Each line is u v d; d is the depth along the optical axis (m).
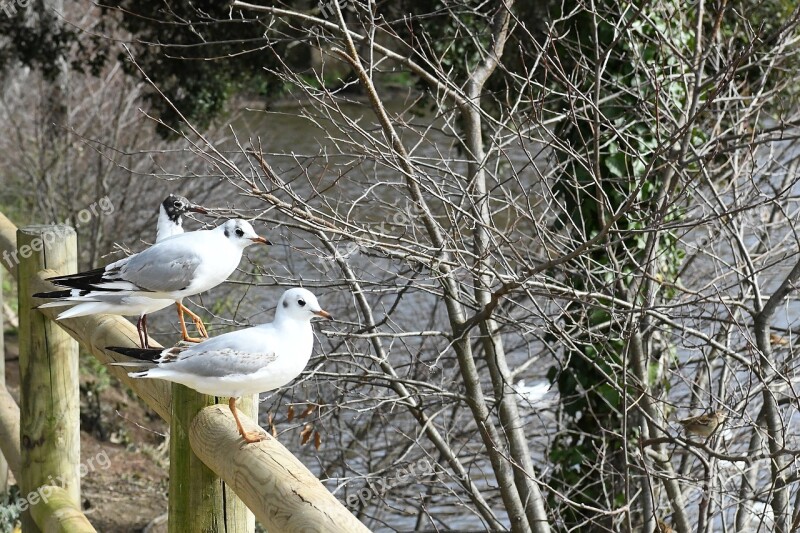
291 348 4.61
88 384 17.27
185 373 4.41
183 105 16.12
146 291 5.83
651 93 9.77
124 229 18.86
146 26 15.52
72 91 20.58
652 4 10.53
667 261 11.26
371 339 10.52
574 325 8.70
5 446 7.58
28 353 6.64
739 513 9.53
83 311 5.79
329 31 9.96
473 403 9.57
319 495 3.62
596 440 10.78
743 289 10.48
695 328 9.88
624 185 10.31
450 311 9.52
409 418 13.72
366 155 8.77
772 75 13.03
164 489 15.17
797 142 11.59
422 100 14.31
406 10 14.26
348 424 12.52
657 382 10.55
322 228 7.74
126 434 16.91
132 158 18.84
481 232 9.30
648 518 9.20
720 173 13.15
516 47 13.46
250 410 4.77
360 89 26.03
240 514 4.60
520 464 9.72
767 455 7.50
